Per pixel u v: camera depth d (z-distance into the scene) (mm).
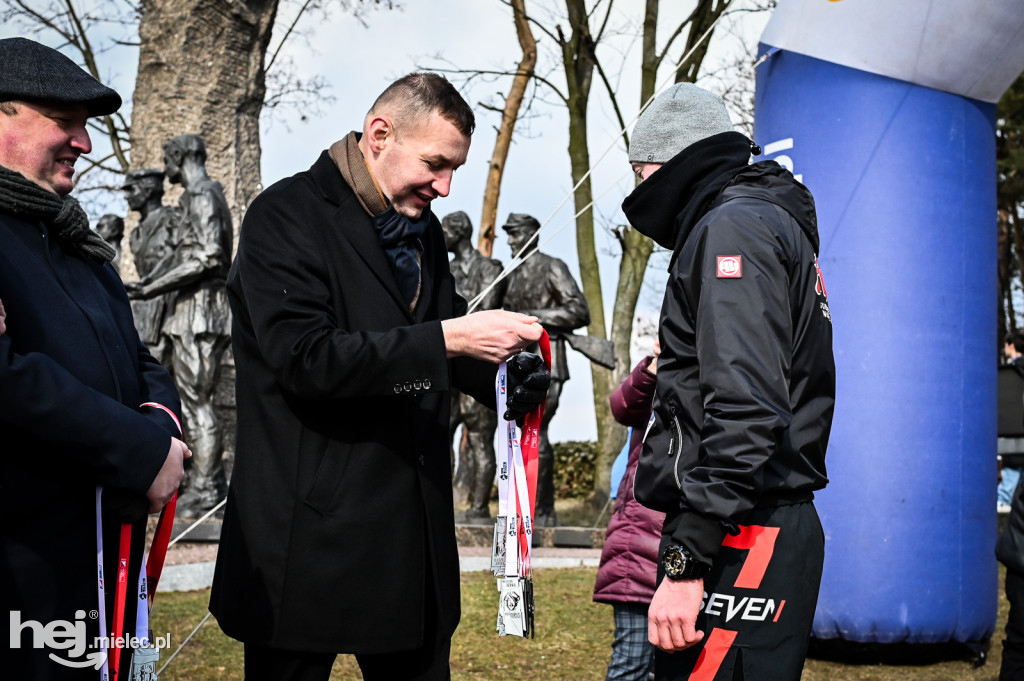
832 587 5242
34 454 1954
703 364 2248
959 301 5242
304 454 2328
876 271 5191
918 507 5141
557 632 5914
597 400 15188
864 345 5195
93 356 2109
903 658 5387
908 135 5195
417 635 2365
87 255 2270
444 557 2467
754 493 2182
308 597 2273
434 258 2633
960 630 5223
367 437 2352
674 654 2375
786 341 2270
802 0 5383
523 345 2395
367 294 2387
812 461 2379
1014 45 5117
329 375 2215
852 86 5258
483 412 9930
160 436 2068
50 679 1945
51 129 2127
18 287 2020
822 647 5461
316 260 2340
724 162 2514
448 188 2441
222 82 12484
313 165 2512
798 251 2395
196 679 4664
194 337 8828
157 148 12359
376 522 2328
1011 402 16312
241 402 2432
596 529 9352
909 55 5125
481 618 6168
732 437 2168
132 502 2051
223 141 12453
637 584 3412
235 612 2330
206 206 8758
